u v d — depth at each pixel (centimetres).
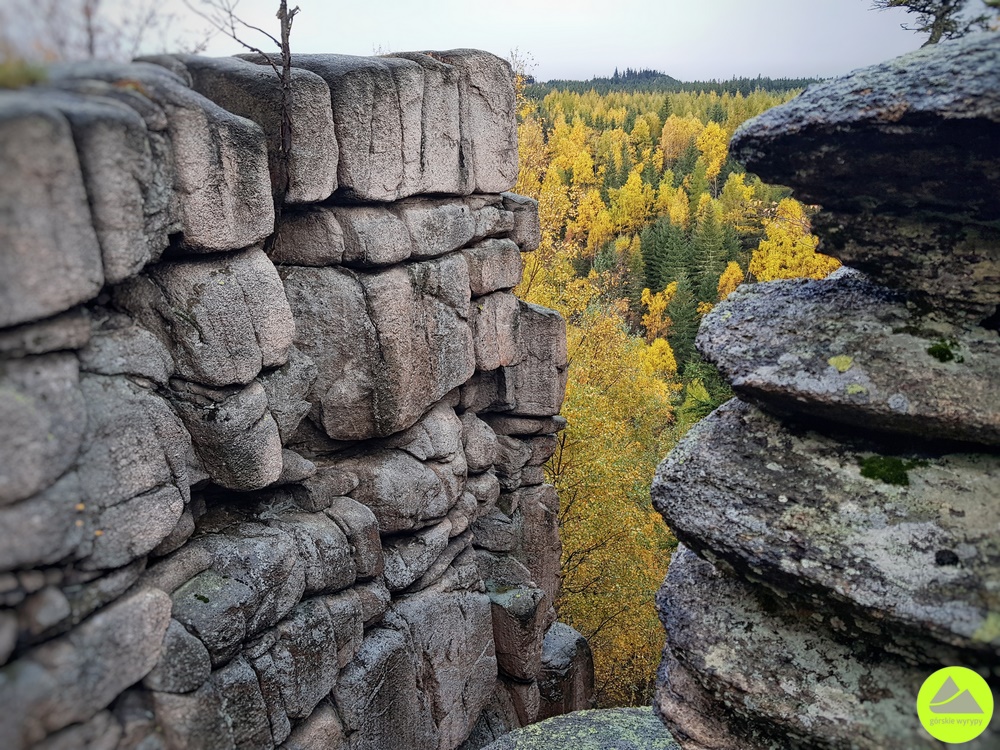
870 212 577
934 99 474
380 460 979
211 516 741
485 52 1080
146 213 587
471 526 1270
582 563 2078
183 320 645
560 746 959
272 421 735
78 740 514
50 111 469
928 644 484
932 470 534
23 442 467
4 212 445
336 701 808
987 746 461
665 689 658
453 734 1048
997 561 474
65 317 512
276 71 768
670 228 6062
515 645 1184
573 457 2086
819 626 560
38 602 493
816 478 560
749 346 609
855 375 545
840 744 508
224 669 643
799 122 543
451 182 1041
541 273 2639
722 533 565
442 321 1028
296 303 884
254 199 699
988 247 536
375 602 894
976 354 533
